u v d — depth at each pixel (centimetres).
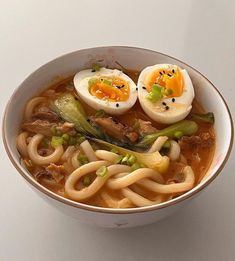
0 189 21
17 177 22
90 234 20
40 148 21
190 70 22
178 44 28
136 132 21
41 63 27
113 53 23
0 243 19
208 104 22
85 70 23
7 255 19
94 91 22
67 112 21
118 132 21
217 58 27
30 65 27
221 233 20
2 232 20
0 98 25
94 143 21
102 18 30
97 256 19
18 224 20
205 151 21
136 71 23
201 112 22
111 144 21
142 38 28
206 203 21
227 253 19
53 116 21
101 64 23
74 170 20
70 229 20
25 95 21
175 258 19
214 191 21
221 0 31
